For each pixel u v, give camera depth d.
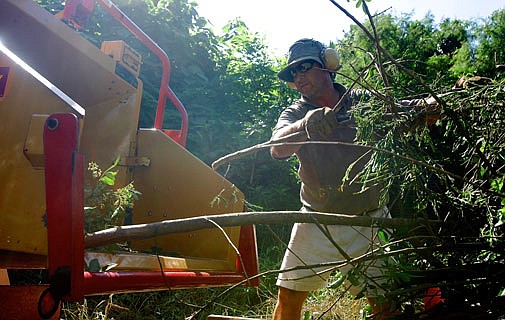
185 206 3.60
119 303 4.19
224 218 2.03
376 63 2.21
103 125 3.80
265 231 6.02
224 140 6.95
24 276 4.16
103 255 2.45
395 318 1.94
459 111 2.16
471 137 2.19
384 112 2.22
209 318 3.12
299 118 3.12
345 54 3.32
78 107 1.89
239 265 3.54
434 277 1.98
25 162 1.81
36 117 1.82
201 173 3.60
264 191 6.57
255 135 7.05
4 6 3.28
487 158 2.21
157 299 4.44
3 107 1.78
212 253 3.50
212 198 3.55
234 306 4.41
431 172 2.18
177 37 7.59
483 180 2.32
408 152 2.15
